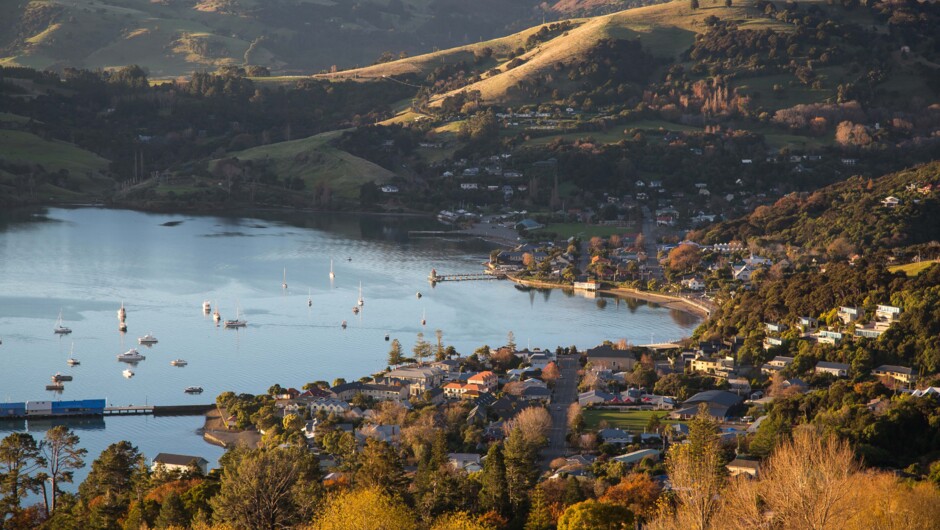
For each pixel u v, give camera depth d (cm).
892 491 16312
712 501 16100
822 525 14550
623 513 16912
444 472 19712
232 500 16975
